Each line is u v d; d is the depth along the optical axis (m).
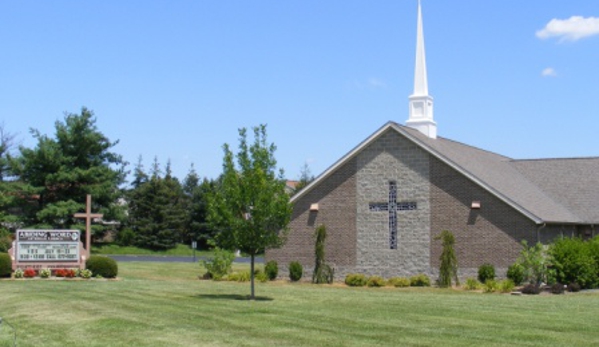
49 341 18.12
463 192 39.50
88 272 38.34
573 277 36.19
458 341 18.16
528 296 32.19
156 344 17.56
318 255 41.94
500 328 20.45
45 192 64.00
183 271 46.88
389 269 40.88
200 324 20.52
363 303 26.89
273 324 20.66
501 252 38.41
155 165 107.19
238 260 73.25
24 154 63.41
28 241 38.62
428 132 44.00
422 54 44.56
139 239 87.69
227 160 27.34
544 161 49.28
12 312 23.50
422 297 30.20
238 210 27.45
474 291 36.22
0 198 62.56
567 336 19.11
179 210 89.94
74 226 62.72
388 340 18.20
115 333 19.05
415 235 40.47
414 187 40.69
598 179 46.34
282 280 42.78
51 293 29.08
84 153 64.94
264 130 27.62
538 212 38.84
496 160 48.72
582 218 42.91
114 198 66.69
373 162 41.75
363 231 41.62
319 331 19.48
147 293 29.61
